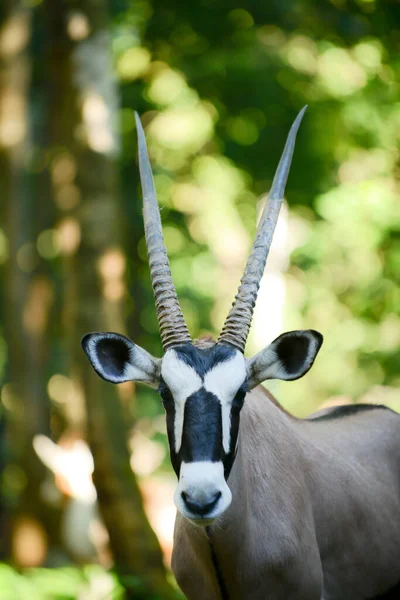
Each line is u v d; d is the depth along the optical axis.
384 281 28.05
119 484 14.63
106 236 15.65
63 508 18.30
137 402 32.06
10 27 20.91
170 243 34.84
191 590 8.97
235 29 26.92
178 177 32.12
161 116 29.94
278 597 8.75
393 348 29.02
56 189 19.89
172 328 8.57
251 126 27.73
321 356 31.33
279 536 8.66
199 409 7.80
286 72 26.86
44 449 18.97
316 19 26.66
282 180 9.30
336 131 27.22
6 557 19.36
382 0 25.61
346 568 9.64
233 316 8.60
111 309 15.52
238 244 35.12
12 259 21.28
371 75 26.83
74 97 16.47
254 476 8.70
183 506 7.55
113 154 16.20
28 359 20.97
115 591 13.50
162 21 26.42
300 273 34.72
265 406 9.31
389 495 10.29
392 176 27.12
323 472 9.51
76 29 16.70
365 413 11.05
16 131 21.03
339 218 25.66
